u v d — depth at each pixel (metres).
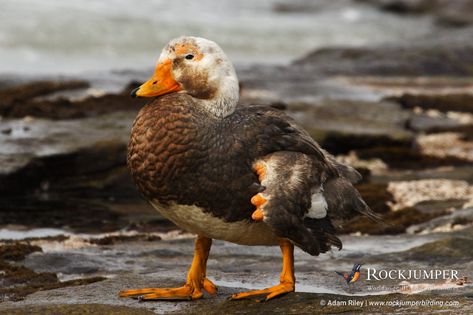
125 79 20.88
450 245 10.12
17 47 29.95
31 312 7.83
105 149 14.87
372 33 40.78
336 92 21.89
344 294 8.70
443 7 44.41
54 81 19.31
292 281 8.30
